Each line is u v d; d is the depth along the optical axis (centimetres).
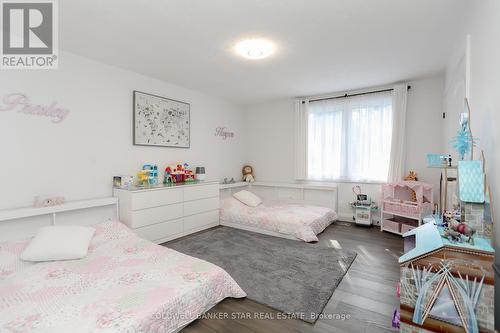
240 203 449
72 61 279
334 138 448
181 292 160
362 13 201
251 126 563
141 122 350
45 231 224
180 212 360
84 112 291
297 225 347
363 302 197
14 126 240
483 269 115
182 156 416
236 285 200
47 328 125
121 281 172
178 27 223
